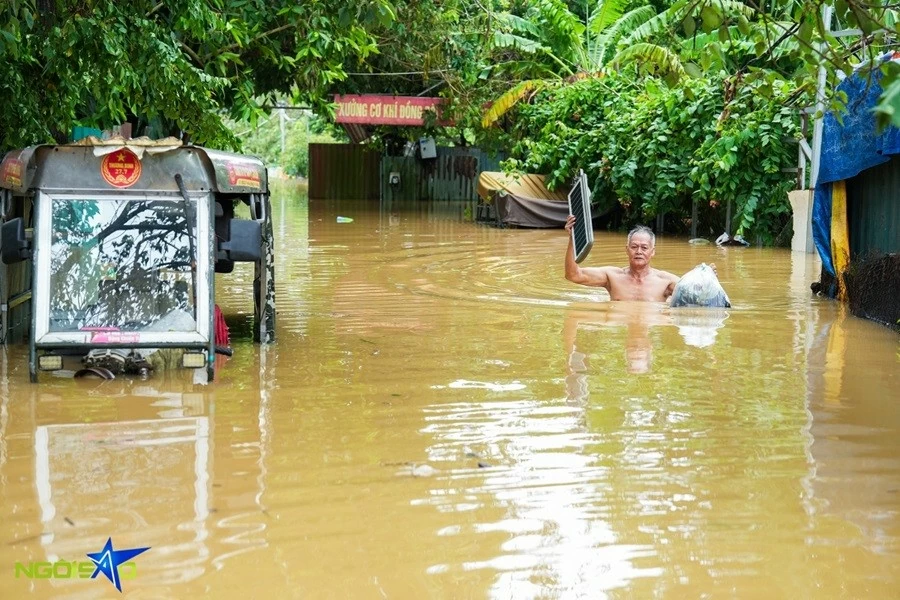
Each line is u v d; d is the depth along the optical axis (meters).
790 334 8.20
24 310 8.19
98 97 10.20
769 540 3.98
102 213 6.58
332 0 11.77
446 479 4.62
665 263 14.30
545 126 23.28
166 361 6.62
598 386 6.36
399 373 6.70
